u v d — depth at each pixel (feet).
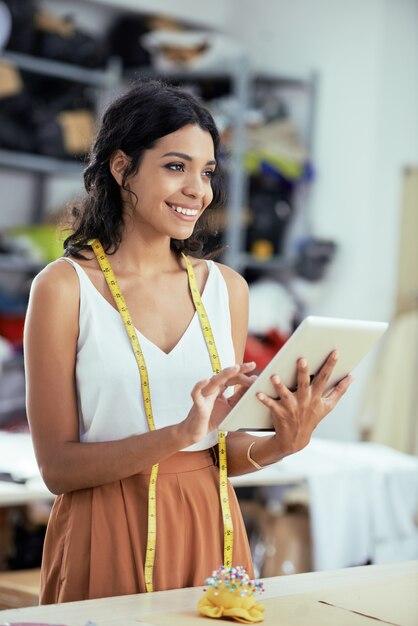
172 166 6.62
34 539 14.49
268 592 6.15
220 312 7.16
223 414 6.57
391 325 19.40
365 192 19.61
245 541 6.93
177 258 7.29
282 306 19.67
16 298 19.21
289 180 20.22
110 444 6.33
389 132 19.69
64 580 6.52
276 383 6.19
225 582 5.62
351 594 6.14
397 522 12.95
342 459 13.04
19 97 18.53
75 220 7.14
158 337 6.84
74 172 19.11
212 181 7.28
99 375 6.57
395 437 18.10
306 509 14.46
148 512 6.48
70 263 6.72
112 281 6.82
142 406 6.63
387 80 19.63
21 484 10.51
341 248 19.93
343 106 20.06
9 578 10.82
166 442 6.15
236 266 19.77
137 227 6.93
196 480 6.75
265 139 20.15
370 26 19.65
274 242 20.67
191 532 6.66
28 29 18.70
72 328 6.62
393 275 19.58
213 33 22.21
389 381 18.20
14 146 18.52
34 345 6.54
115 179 6.89
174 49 20.12
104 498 6.51
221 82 20.52
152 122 6.61
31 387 6.57
